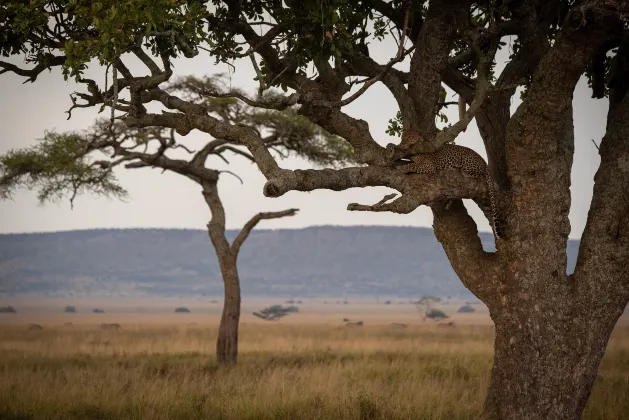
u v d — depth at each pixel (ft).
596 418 139.95
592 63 147.95
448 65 142.20
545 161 124.26
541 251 124.88
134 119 128.88
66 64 108.78
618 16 107.76
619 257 123.44
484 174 123.44
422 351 311.06
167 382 175.73
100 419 138.62
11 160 275.39
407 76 142.72
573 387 123.75
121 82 127.95
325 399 151.64
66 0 123.03
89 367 225.76
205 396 155.22
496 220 124.36
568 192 126.82
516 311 125.29
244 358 279.08
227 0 135.03
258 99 120.78
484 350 315.17
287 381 176.65
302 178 111.14
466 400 156.35
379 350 321.11
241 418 139.85
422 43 135.33
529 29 134.21
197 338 464.24
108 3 107.86
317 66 130.93
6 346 360.28
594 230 124.88
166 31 114.32
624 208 123.65
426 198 120.67
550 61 116.67
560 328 123.95
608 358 264.52
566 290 124.98
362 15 133.80
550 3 142.10
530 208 125.18
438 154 122.93
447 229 132.16
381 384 176.76
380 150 124.16
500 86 134.41
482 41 139.13
